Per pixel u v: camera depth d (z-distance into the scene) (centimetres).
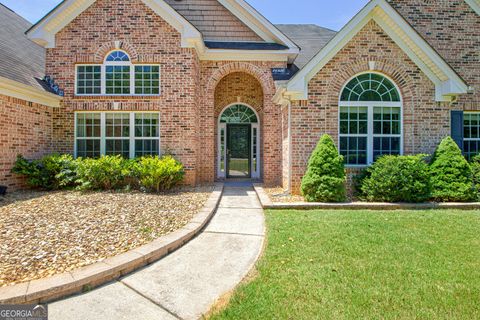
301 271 379
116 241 466
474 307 297
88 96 1068
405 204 746
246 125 1376
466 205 741
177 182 1047
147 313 298
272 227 572
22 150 945
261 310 294
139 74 1089
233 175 1381
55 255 405
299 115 883
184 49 1078
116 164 949
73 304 311
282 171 1065
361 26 868
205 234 548
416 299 312
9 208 676
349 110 897
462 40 1057
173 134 1082
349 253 438
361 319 278
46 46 1068
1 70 869
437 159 825
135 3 1070
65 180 927
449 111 890
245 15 1238
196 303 317
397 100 898
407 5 1064
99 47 1072
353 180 867
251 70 1194
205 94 1198
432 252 441
